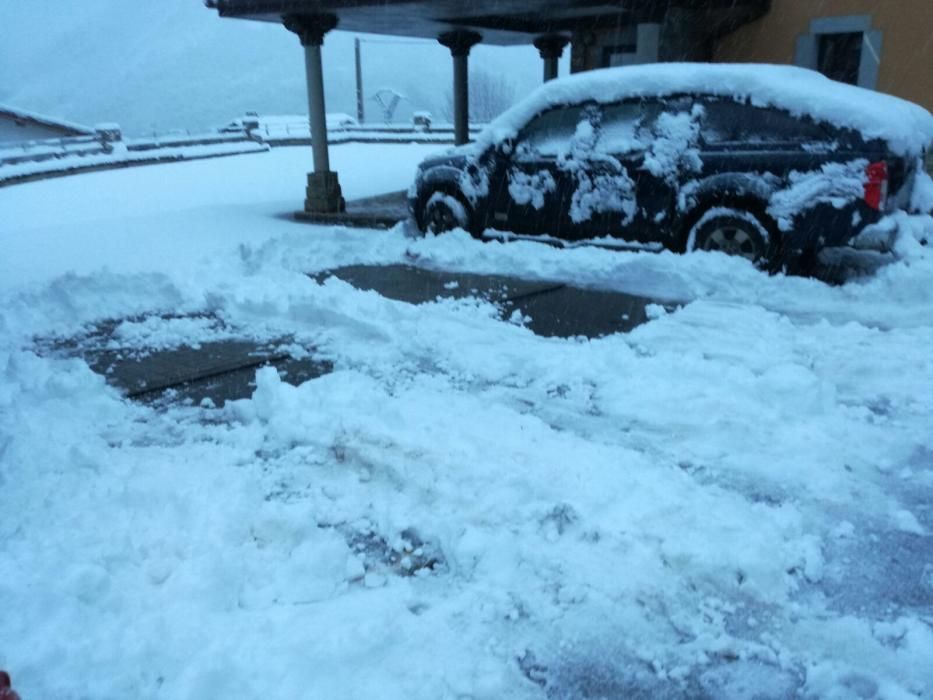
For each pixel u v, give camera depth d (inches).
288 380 180.1
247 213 466.0
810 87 250.1
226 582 104.5
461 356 190.1
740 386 163.8
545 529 117.6
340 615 99.4
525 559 111.3
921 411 160.1
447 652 94.2
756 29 444.1
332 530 119.2
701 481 133.2
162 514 120.3
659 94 272.5
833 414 156.4
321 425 150.2
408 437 144.2
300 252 305.3
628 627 99.0
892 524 121.1
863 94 257.3
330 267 298.7
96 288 243.9
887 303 229.9
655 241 275.7
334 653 91.7
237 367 189.3
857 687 89.5
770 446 143.4
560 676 91.5
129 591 102.7
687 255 259.9
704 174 260.7
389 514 123.0
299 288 243.8
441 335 205.2
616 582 106.6
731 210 259.0
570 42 568.1
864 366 180.1
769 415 152.9
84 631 94.4
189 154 968.3
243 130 1125.7
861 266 254.5
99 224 414.9
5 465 134.8
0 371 177.9
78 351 203.9
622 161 276.2
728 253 263.6
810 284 240.5
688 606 102.9
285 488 131.8
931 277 227.6
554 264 277.9
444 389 172.7
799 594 105.9
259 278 259.0
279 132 1214.3
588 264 270.8
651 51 390.9
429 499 126.4
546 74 603.2
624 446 145.4
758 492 129.5
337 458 140.3
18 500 124.1
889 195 238.2
